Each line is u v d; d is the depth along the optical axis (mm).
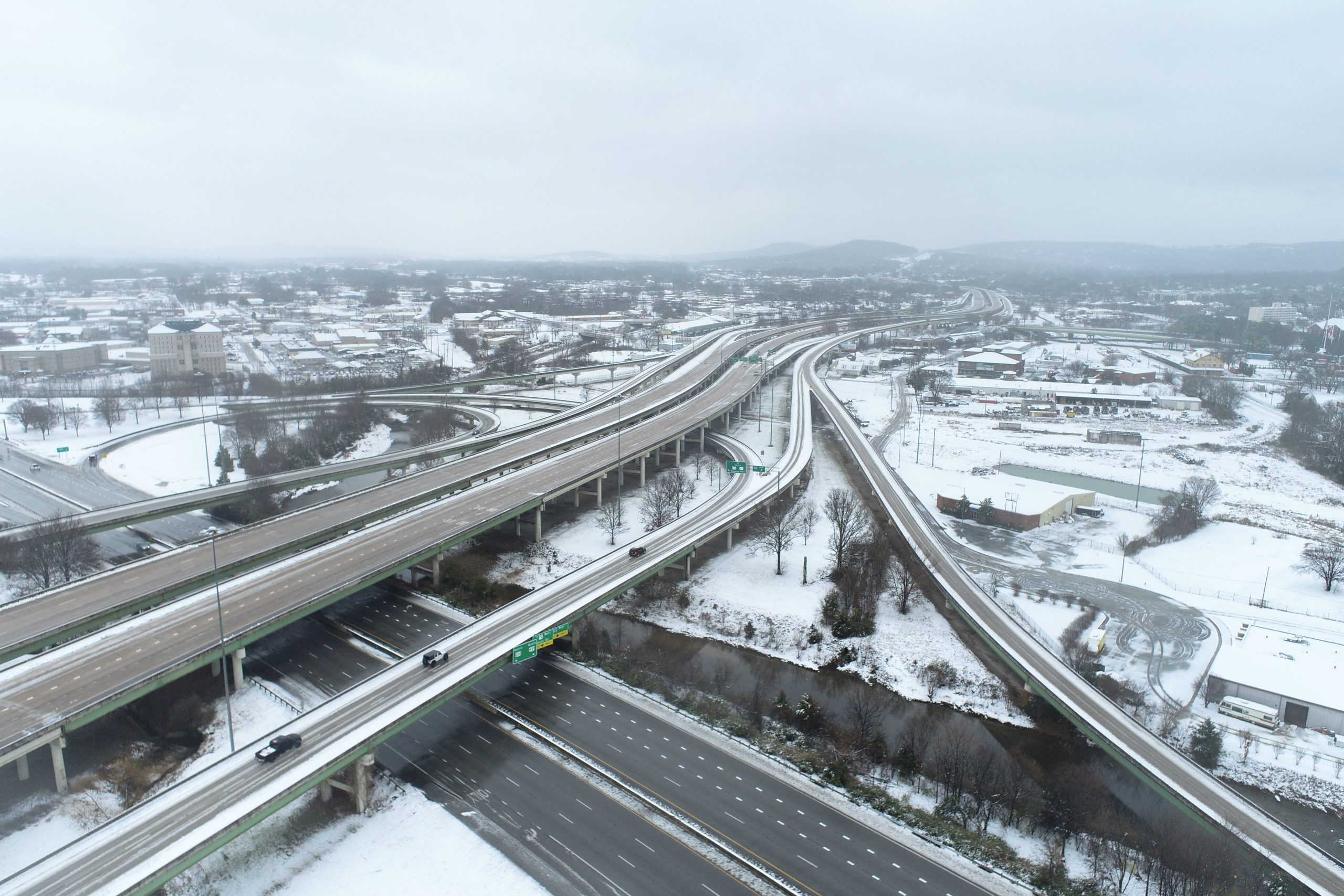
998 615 129125
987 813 90188
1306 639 125750
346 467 197375
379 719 91625
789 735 106688
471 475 183000
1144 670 119750
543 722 108000
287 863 82562
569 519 184000
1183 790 86062
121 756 97938
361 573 127625
